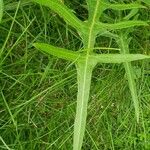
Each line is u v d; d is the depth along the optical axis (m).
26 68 0.29
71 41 0.29
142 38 0.30
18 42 0.28
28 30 0.29
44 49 0.21
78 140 0.21
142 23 0.22
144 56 0.22
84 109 0.21
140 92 0.30
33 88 0.29
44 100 0.29
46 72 0.28
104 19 0.28
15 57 0.29
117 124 0.30
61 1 0.23
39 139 0.29
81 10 0.29
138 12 0.30
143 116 0.30
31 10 0.28
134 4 0.22
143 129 0.30
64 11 0.21
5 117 0.28
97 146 0.30
